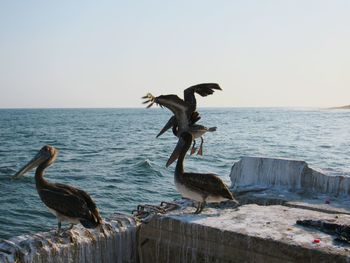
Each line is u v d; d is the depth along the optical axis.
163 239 3.94
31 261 3.52
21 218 8.11
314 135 28.38
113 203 9.23
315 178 5.21
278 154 17.39
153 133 33.34
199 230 3.73
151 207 4.80
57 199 3.76
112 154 18.30
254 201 5.02
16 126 44.69
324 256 3.17
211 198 4.14
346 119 62.22
